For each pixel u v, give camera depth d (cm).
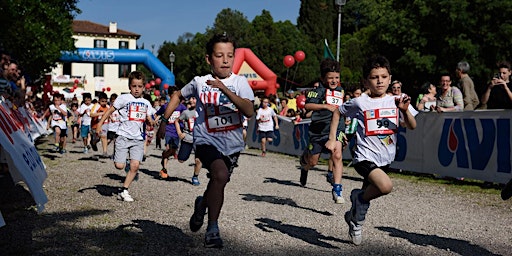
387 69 441
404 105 418
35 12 1559
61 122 1402
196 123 435
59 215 564
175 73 8512
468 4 2898
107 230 496
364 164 434
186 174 977
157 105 1700
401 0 3438
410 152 997
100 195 705
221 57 426
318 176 984
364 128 442
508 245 463
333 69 673
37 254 414
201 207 439
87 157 1291
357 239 445
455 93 921
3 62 706
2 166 770
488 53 2986
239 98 402
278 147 1625
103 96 1259
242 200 679
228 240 464
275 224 534
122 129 682
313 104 664
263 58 6250
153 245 443
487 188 809
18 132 526
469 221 564
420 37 3078
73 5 1867
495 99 811
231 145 428
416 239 480
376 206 648
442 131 916
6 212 576
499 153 803
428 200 701
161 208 615
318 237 482
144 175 946
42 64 1795
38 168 530
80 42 6369
